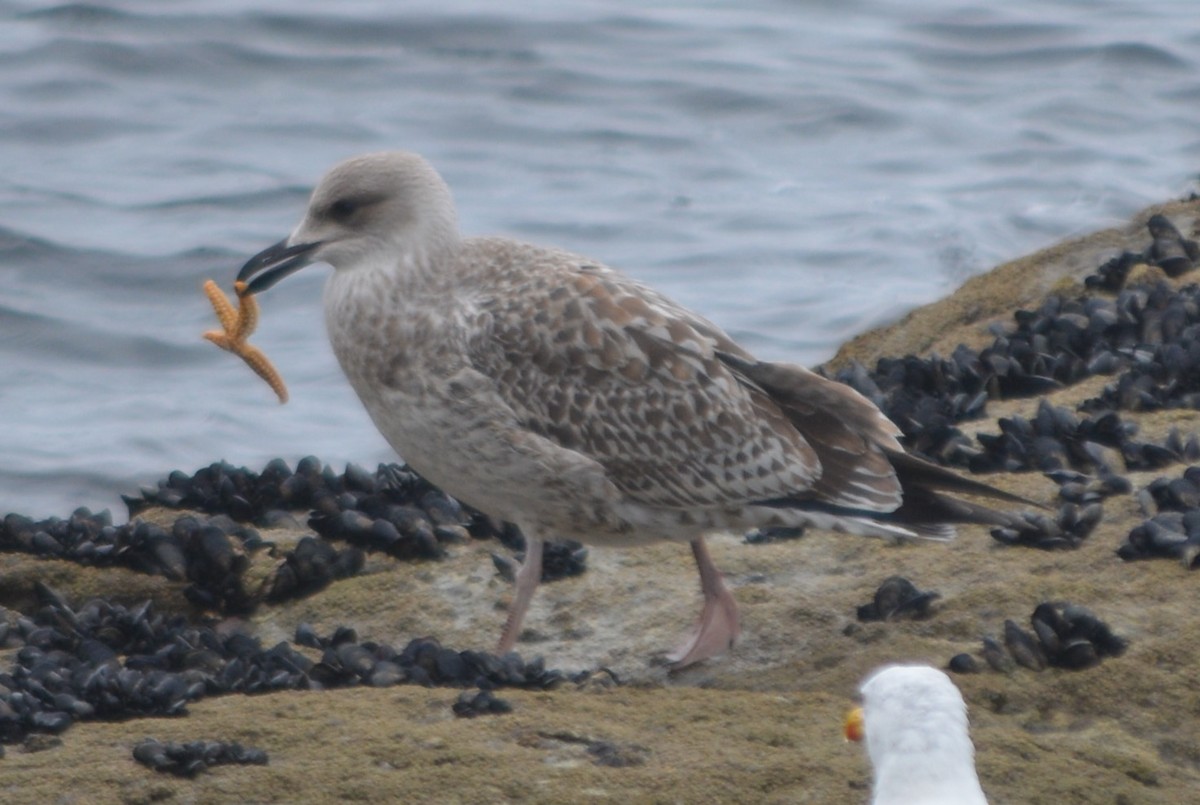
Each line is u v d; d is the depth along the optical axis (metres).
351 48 31.55
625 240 24.55
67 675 10.57
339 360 12.34
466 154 27.86
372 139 28.36
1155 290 15.84
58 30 31.73
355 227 12.20
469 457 11.87
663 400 11.62
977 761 9.19
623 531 11.91
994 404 14.89
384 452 19.52
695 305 22.47
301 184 26.50
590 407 11.63
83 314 22.61
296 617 12.50
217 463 14.48
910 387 15.26
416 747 9.27
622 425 11.63
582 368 11.65
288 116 29.12
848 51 31.88
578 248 24.36
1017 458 13.57
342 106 29.50
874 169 26.95
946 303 17.14
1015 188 25.94
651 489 11.70
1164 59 30.86
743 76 30.45
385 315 11.98
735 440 11.63
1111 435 13.56
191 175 26.89
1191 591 11.21
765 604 11.95
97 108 29.27
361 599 12.50
